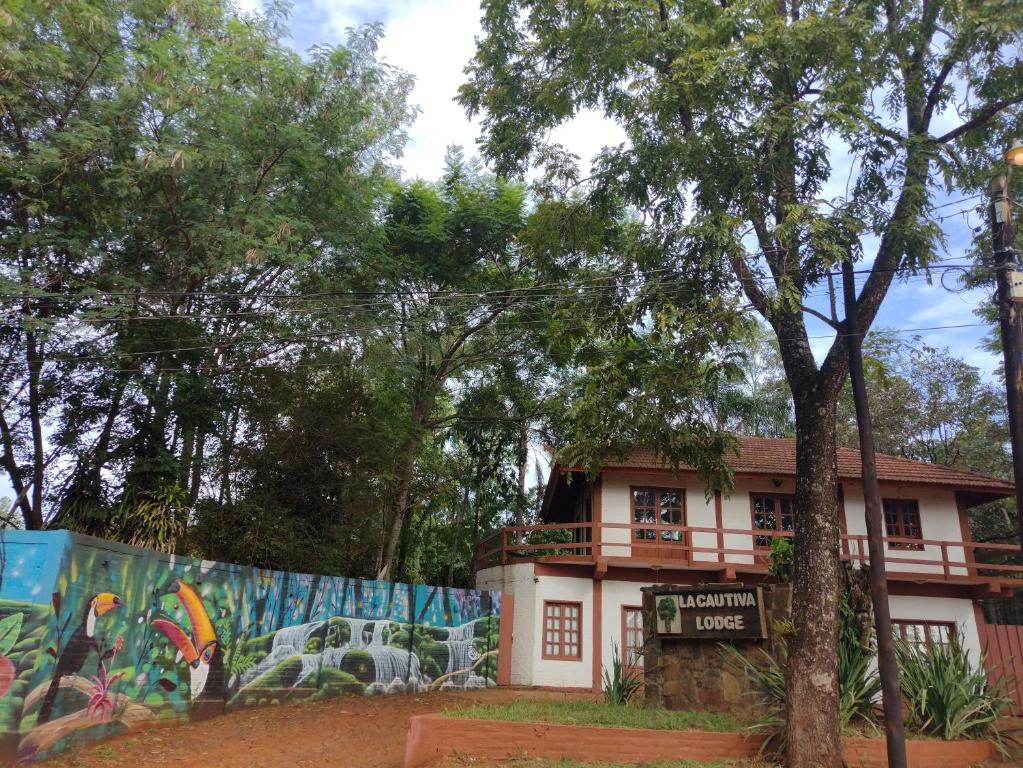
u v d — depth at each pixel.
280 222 13.48
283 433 16.05
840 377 10.30
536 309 19.67
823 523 9.84
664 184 11.60
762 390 33.50
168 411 14.23
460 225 19.64
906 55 10.79
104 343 13.58
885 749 9.36
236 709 13.21
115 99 13.01
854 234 9.95
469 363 22.12
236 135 13.70
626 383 12.43
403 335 18.14
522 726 9.52
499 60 14.07
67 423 14.33
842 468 20.72
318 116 14.98
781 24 10.20
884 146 10.17
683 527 19.38
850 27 10.20
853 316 9.98
